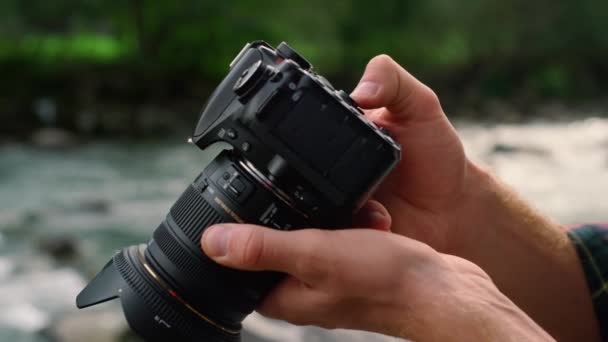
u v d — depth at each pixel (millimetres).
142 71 19922
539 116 22969
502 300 1193
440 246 1780
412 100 1680
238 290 1505
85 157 12938
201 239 1447
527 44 35094
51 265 6289
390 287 1238
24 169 11500
